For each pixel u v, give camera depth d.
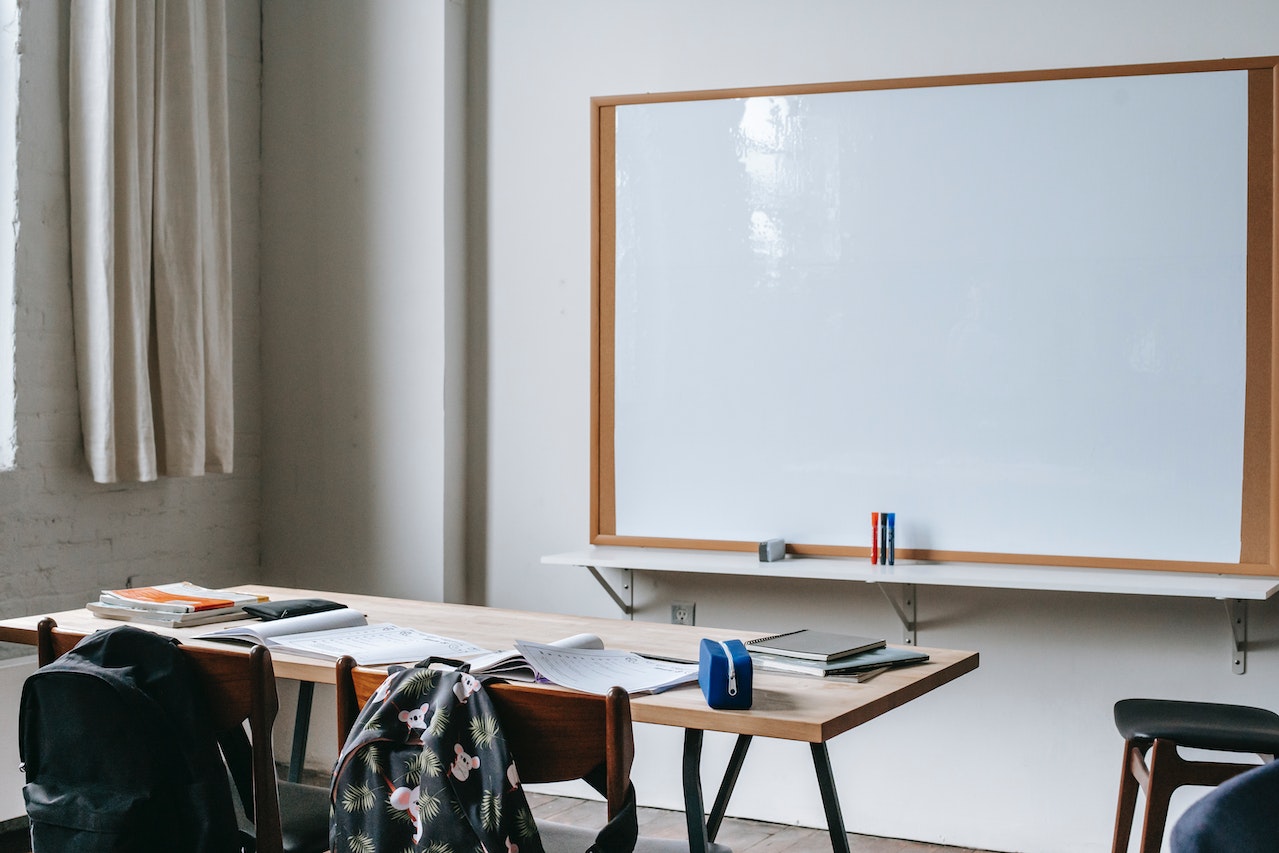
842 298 3.38
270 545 4.07
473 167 3.91
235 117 4.00
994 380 3.23
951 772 3.33
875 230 3.35
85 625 2.50
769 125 3.46
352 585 3.96
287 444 4.06
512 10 3.85
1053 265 3.18
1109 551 3.13
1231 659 3.07
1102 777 3.18
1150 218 3.10
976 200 3.25
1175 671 3.12
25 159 3.27
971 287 3.25
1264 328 3.01
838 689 1.88
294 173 4.05
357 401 3.96
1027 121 3.20
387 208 3.91
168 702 1.77
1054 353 3.18
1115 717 2.47
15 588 3.24
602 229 3.64
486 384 3.89
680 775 3.62
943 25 3.33
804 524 3.42
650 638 2.35
